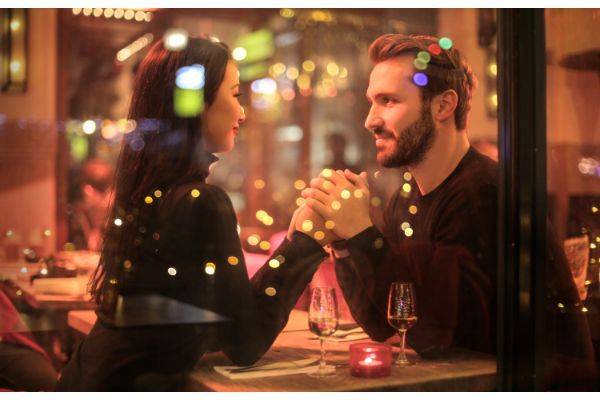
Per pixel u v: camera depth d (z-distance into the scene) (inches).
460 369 54.9
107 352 54.3
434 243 60.2
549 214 58.4
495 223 58.2
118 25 119.5
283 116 183.2
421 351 58.8
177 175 57.1
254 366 54.6
